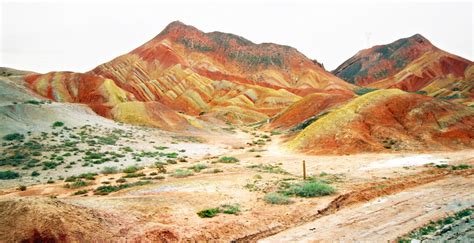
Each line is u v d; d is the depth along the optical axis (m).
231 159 37.78
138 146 47.06
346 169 29.72
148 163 36.91
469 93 110.50
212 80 168.50
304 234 13.90
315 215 16.34
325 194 19.52
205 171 29.62
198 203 17.47
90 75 112.00
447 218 14.73
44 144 40.56
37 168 32.22
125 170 31.66
